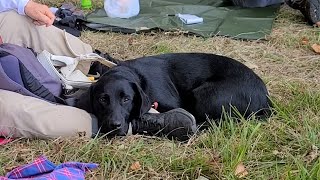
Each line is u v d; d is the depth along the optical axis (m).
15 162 2.57
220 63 2.90
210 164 2.51
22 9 3.03
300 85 3.22
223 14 4.23
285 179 2.43
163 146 2.65
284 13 4.33
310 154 2.58
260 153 2.61
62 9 4.00
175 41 3.78
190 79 2.88
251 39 3.81
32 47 3.05
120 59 3.57
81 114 2.69
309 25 4.11
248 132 2.72
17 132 2.65
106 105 2.65
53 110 2.67
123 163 2.53
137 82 2.74
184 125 2.67
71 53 3.07
